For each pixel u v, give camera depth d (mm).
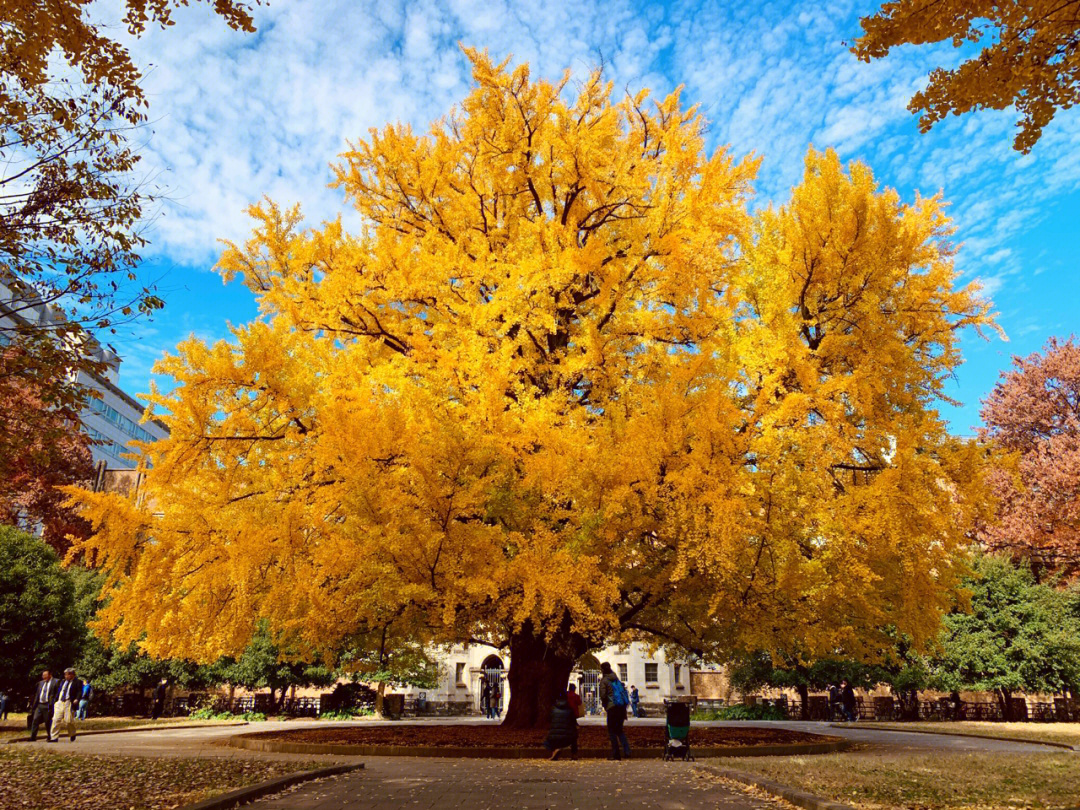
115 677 27422
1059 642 25250
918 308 11719
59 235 6992
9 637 22547
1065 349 34906
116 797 6477
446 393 10406
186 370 9523
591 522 9945
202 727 20844
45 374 7168
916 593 10453
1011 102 5152
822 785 6922
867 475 11359
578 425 10633
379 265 11211
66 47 5992
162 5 5578
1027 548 30594
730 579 10164
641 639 15195
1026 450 34688
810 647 10797
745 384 10461
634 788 7285
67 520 33594
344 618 10594
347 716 28672
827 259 10852
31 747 12547
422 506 9328
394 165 12859
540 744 11750
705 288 11242
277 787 6988
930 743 14633
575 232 12219
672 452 9336
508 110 12789
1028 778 7379
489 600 10922
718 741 13078
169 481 9719
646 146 13383
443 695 36594
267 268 12258
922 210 12773
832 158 10820
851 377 9344
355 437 9156
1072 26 4668
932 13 4812
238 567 8992
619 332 11383
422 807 6105
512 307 10430
